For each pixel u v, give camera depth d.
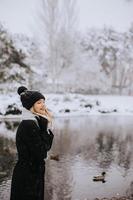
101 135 19.00
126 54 55.66
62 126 22.72
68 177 9.88
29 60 41.28
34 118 4.27
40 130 4.26
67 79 47.12
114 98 41.66
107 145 15.86
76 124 24.20
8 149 13.76
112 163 12.07
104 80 51.38
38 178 4.25
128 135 19.34
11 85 36.16
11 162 11.55
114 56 55.03
